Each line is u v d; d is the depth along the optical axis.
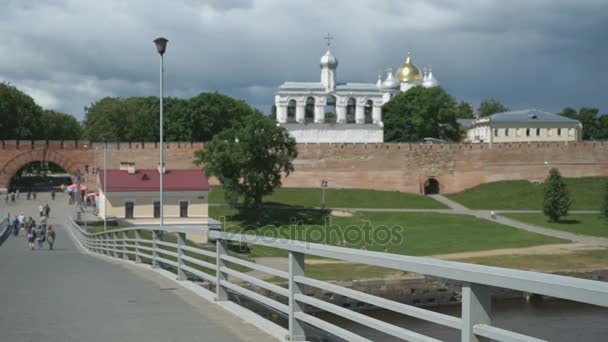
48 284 16.86
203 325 10.64
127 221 68.06
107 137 122.19
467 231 70.81
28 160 96.69
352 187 100.62
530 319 18.20
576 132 129.75
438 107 127.19
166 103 126.69
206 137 123.00
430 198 96.94
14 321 11.20
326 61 105.50
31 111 122.44
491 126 129.50
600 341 15.91
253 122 77.50
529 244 61.19
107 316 11.60
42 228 48.03
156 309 12.32
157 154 98.69
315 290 34.50
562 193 76.00
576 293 4.25
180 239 16.91
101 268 22.73
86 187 90.69
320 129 104.50
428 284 32.97
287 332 9.52
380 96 106.31
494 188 100.19
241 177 79.19
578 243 61.34
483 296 5.36
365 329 18.62
